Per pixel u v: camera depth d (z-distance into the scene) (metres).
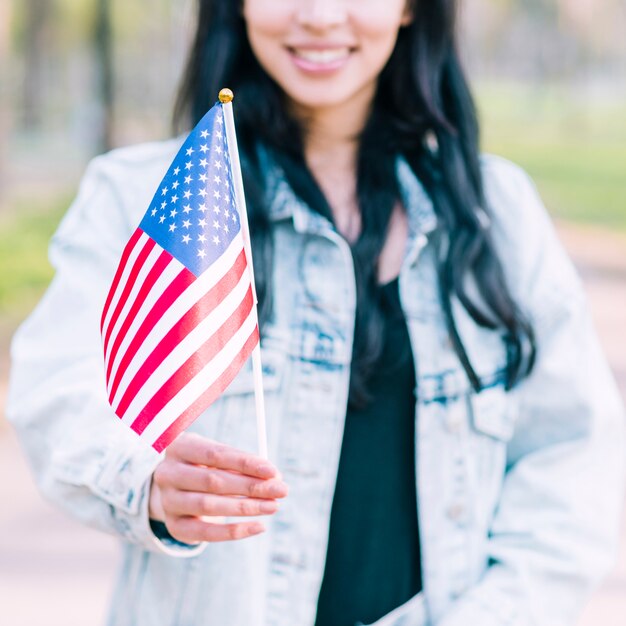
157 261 2.68
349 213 3.37
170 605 3.06
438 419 3.18
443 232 3.30
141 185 3.28
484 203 3.38
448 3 3.42
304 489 3.11
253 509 2.70
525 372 3.29
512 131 63.34
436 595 3.16
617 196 34.09
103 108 27.70
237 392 3.11
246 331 2.74
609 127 67.88
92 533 8.17
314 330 3.17
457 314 3.25
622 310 17.39
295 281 3.22
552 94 75.75
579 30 73.19
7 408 3.13
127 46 42.31
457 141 3.42
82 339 3.12
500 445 3.27
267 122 3.33
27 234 23.84
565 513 3.23
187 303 2.66
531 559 3.18
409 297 3.23
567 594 3.18
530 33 75.88
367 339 3.13
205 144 2.71
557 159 46.53
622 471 3.36
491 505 3.26
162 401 2.65
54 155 47.03
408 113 3.41
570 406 3.31
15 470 9.66
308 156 3.42
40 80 51.66
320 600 3.13
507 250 3.41
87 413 3.01
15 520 8.42
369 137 3.39
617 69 90.06
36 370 3.12
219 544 3.04
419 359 3.19
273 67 3.25
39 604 6.96
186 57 3.50
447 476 3.19
